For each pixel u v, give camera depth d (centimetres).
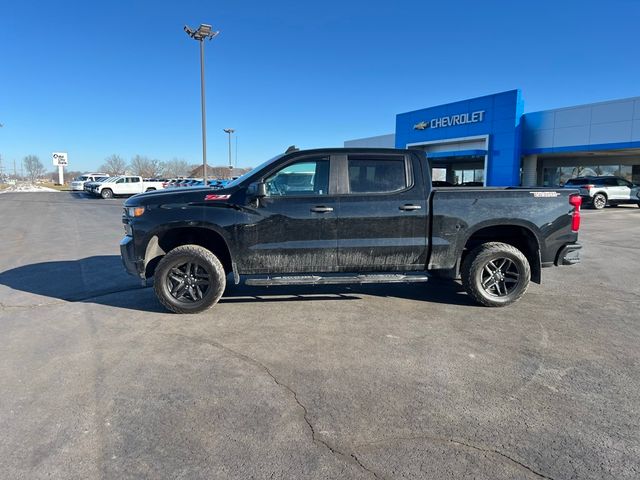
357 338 452
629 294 623
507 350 421
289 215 524
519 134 2747
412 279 532
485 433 287
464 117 3011
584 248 1029
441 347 429
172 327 486
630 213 2039
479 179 3694
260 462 258
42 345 434
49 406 320
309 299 593
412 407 318
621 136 2344
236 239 524
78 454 266
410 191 539
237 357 405
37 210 2280
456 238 545
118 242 1130
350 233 532
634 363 392
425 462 258
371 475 247
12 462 258
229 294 618
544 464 256
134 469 252
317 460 260
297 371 376
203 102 2734
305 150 537
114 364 391
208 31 2603
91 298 603
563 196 559
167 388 347
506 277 561
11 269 794
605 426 295
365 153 539
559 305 569
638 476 246
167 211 521
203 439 280
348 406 320
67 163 7519
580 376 367
